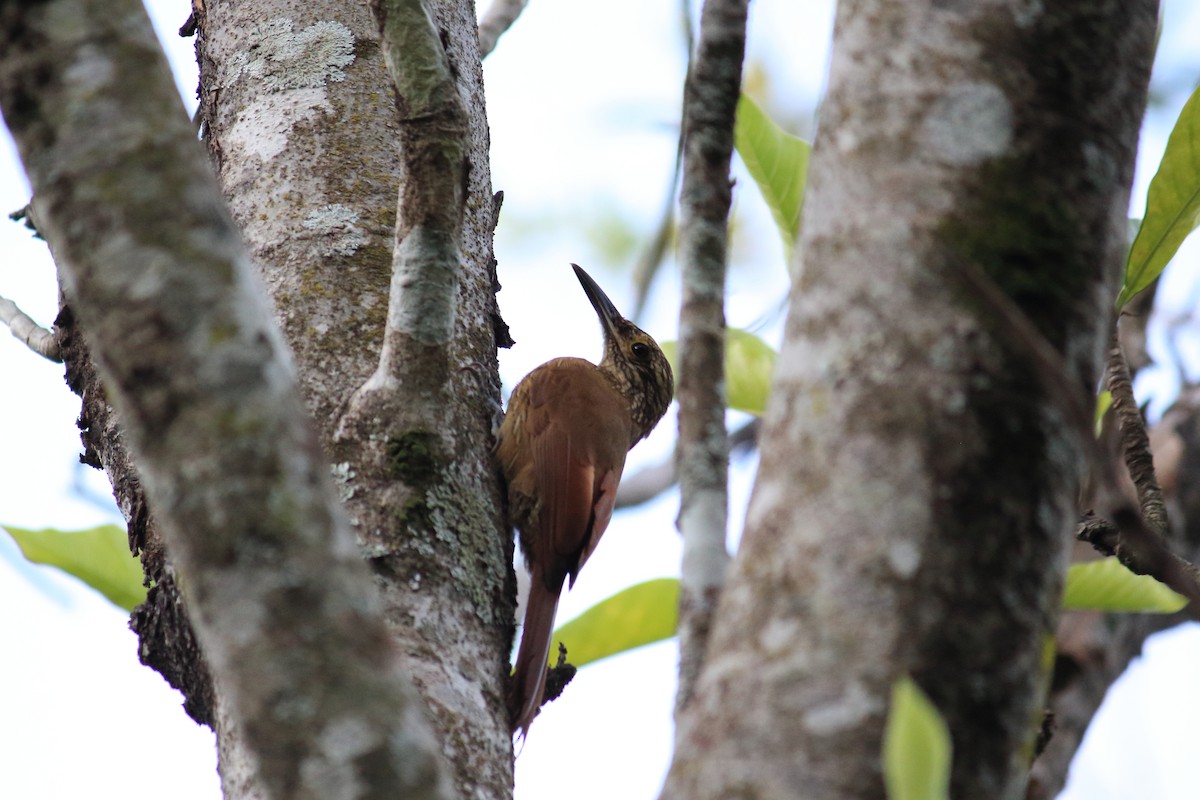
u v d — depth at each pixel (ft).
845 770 11.81
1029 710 12.31
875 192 13.73
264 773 11.81
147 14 13.88
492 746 20.51
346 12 27.37
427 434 22.25
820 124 14.65
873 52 14.29
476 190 27.37
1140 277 23.68
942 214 13.43
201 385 12.59
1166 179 23.43
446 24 28.17
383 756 11.74
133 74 13.42
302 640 12.01
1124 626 32.60
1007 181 13.51
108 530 28.22
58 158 13.16
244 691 11.97
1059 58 13.93
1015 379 12.88
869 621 12.27
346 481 21.94
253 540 12.21
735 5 19.04
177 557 13.33
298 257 24.45
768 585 12.76
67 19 13.46
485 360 25.43
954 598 12.31
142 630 22.07
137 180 13.06
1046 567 12.70
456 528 22.15
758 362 26.91
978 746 11.96
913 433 12.75
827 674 12.17
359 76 26.63
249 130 26.30
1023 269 13.24
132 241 12.89
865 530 12.55
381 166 25.64
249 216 25.27
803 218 14.38
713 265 18.15
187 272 12.86
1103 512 24.77
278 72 26.78
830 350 13.33
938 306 13.12
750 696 12.35
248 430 12.51
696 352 17.62
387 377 22.15
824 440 13.00
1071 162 13.67
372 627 12.36
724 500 16.70
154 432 12.58
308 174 25.39
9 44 13.43
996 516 12.56
